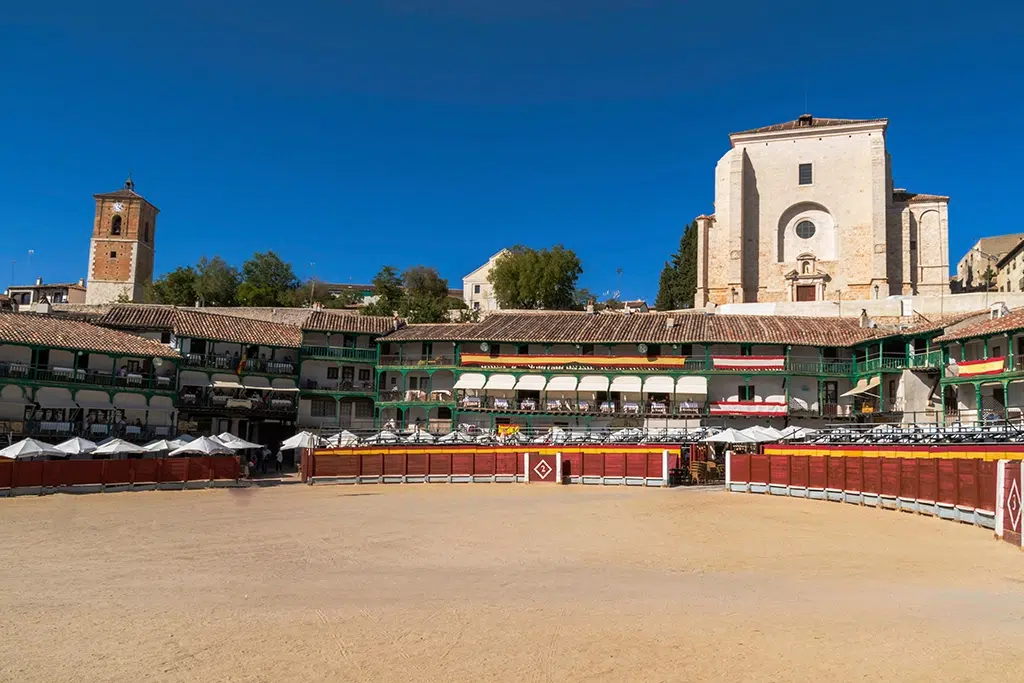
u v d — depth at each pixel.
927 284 92.56
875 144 93.81
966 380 55.31
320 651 13.16
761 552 24.23
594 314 81.00
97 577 20.78
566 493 45.59
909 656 12.02
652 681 11.34
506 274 107.69
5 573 21.47
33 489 43.50
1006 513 24.61
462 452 54.81
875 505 35.66
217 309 87.44
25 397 56.41
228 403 67.94
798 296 95.06
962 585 18.12
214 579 20.39
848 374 69.31
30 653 13.34
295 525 31.62
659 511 35.31
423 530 29.94
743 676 11.41
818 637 13.28
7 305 83.38
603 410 69.94
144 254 134.38
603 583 19.27
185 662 12.68
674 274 112.69
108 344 61.53
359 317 79.75
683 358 70.50
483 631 14.27
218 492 46.75
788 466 42.59
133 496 43.84
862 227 93.81
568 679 11.51
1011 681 10.82
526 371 72.81
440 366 74.31
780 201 97.19
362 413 76.12
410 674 11.87
